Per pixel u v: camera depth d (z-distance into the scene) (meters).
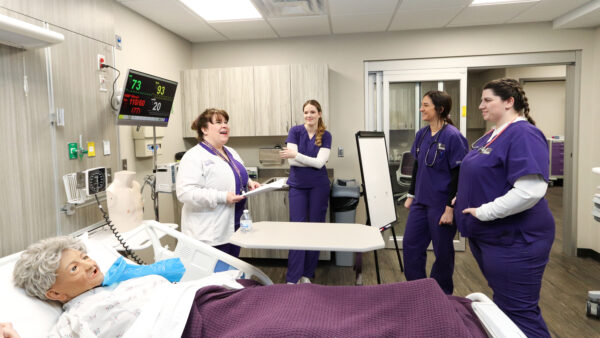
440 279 2.36
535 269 1.58
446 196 2.25
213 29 3.49
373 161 2.93
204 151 2.07
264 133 3.63
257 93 3.61
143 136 2.95
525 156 1.50
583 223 3.56
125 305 1.20
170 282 1.48
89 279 1.25
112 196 2.09
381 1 2.84
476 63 3.64
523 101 1.65
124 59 2.83
